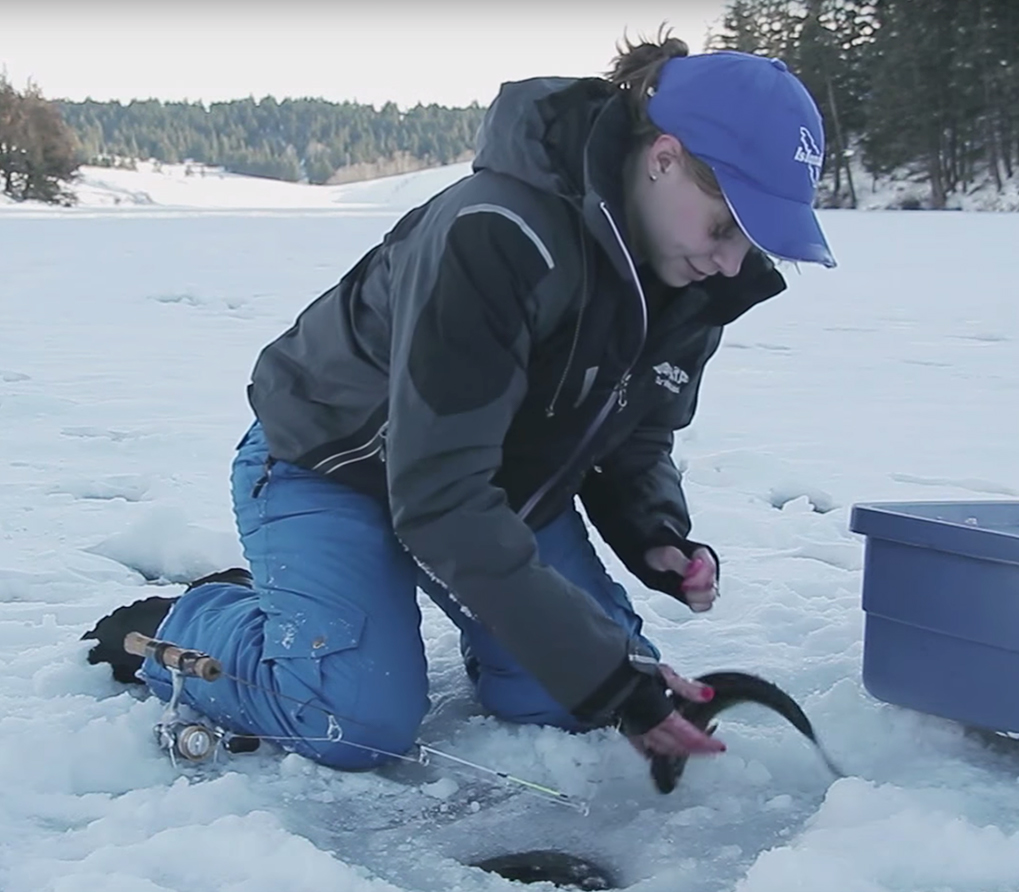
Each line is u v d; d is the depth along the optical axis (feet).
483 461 5.82
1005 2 130.72
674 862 5.95
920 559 6.81
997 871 5.66
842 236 67.10
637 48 5.94
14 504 11.98
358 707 6.61
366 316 6.56
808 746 6.98
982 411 18.20
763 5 147.13
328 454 6.82
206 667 6.68
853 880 5.48
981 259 49.75
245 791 6.35
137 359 22.26
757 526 11.68
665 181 5.70
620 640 6.05
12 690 7.52
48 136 171.63
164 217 88.74
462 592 5.96
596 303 5.92
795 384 20.63
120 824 5.98
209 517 11.65
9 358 22.07
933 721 7.17
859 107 142.41
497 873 5.96
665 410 7.43
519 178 5.78
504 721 7.41
